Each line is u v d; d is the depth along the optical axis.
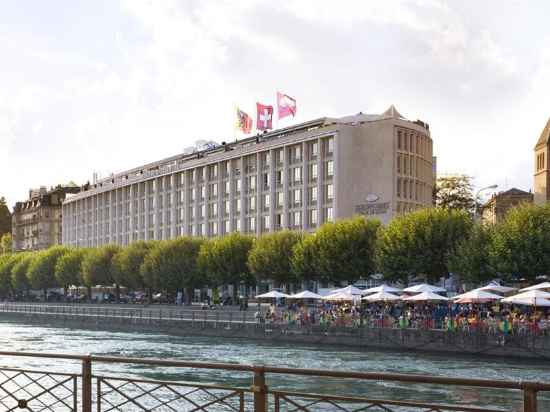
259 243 96.75
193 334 79.00
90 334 83.38
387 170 110.69
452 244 73.94
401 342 57.19
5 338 77.00
